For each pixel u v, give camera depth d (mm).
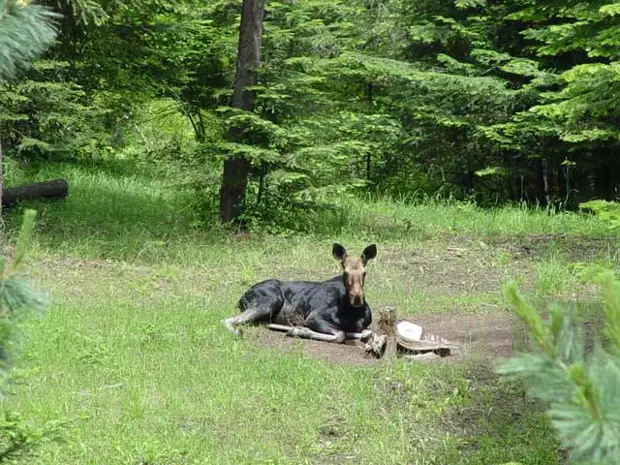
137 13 20844
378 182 26750
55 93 21000
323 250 17328
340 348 11031
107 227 17891
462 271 16266
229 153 17953
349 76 26328
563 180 25281
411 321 12367
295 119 18969
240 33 18719
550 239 19125
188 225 18672
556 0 12594
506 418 8203
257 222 18438
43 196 19297
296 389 8859
